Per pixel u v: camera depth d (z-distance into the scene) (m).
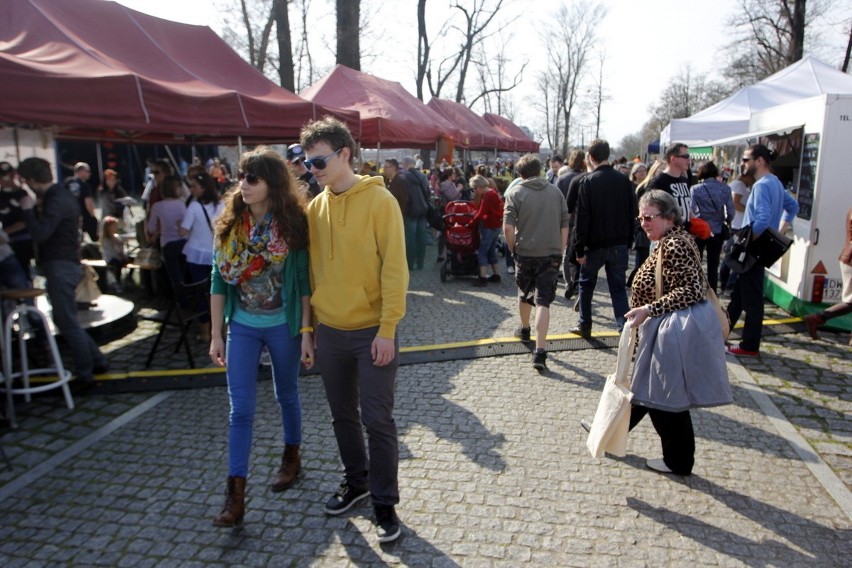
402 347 5.96
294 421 3.38
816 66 13.73
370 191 2.78
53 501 3.32
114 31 6.08
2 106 4.16
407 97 13.38
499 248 11.01
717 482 3.48
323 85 11.45
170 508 3.25
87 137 8.59
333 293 2.84
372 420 2.85
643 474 3.57
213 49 7.45
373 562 2.79
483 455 3.79
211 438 4.06
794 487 3.43
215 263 3.03
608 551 2.87
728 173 14.44
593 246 5.73
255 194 2.87
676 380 3.20
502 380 5.06
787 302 7.00
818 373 5.15
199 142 9.55
